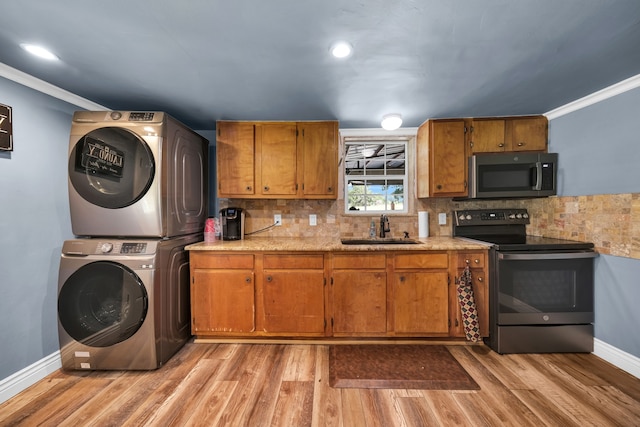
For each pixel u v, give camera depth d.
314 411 1.51
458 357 2.04
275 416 1.48
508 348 2.08
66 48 1.42
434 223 2.81
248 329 2.21
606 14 1.18
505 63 1.59
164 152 1.94
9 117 1.65
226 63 1.57
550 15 1.19
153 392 1.67
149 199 1.90
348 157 3.00
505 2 1.11
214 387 1.71
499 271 2.09
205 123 2.63
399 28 1.27
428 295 2.19
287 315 2.22
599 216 2.02
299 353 2.12
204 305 2.22
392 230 2.84
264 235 2.85
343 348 2.19
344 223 2.84
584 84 1.86
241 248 2.19
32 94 1.78
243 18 1.19
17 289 1.70
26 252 1.75
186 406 1.55
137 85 1.85
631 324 1.83
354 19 1.20
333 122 2.54
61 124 1.96
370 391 1.67
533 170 2.34
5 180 1.65
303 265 2.22
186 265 2.26
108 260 1.84
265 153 2.54
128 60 1.54
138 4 1.10
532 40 1.37
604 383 1.73
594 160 2.05
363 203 2.99
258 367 1.93
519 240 2.33
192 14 1.16
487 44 1.40
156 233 1.92
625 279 1.86
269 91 1.94
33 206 1.79
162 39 1.34
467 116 2.45
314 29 1.27
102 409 1.53
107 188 1.88
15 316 1.69
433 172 2.47
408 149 2.89
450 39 1.36
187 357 2.06
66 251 1.85
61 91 1.91
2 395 1.60
